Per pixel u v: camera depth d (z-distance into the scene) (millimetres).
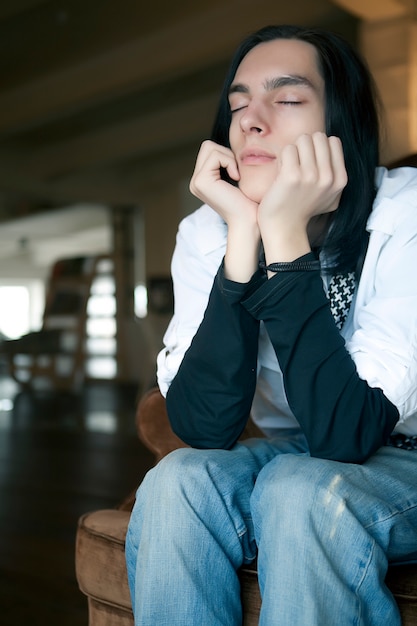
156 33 5656
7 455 3922
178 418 1062
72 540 2359
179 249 1248
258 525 917
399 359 967
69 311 7758
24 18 5840
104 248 15594
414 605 865
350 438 917
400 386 958
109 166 9594
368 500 868
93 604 1128
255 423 1343
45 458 3807
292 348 948
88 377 8805
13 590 1931
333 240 1092
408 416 992
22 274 18281
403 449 1070
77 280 7715
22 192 8914
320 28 1154
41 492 3037
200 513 910
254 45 1181
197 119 7508
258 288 984
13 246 16953
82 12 5738
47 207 12273
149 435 1329
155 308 6082
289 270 960
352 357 983
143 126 8008
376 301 1022
